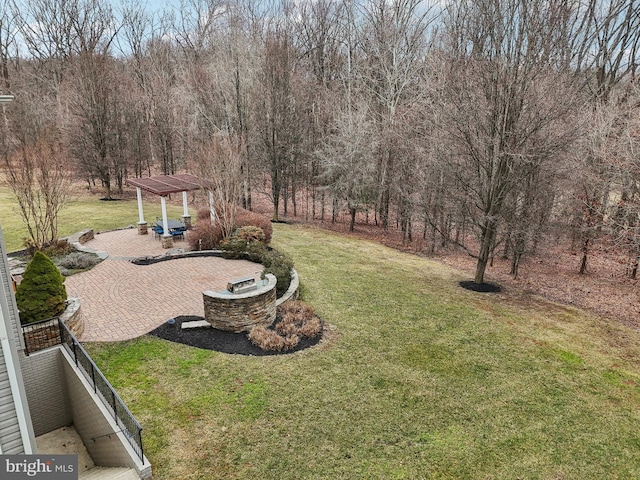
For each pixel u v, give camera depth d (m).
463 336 10.27
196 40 41.97
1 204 22.92
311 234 21.36
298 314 10.61
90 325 9.64
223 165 16.36
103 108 27.22
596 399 7.89
